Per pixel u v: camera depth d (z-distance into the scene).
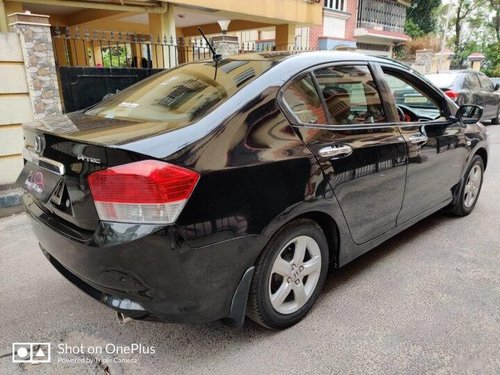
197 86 2.52
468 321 2.59
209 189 1.92
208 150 1.96
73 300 2.84
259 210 2.11
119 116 2.50
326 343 2.40
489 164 6.91
